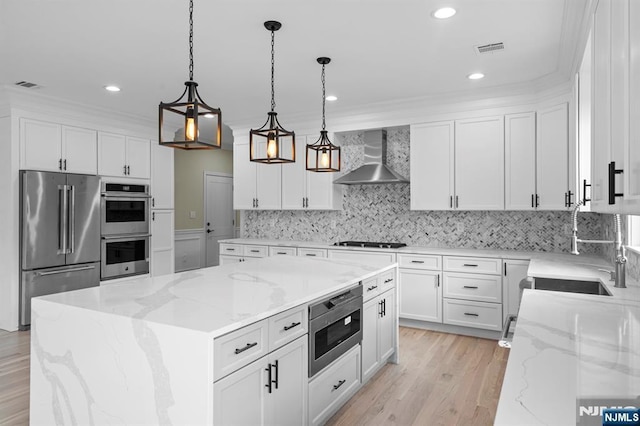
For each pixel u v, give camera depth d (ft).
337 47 10.32
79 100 15.23
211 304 6.62
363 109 16.11
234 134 19.81
